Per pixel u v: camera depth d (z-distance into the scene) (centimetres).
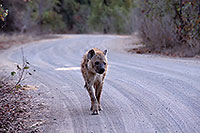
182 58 4191
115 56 4734
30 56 5069
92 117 1723
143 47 5641
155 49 5175
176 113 1731
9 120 1661
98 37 10000
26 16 10688
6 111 1767
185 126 1522
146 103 1959
